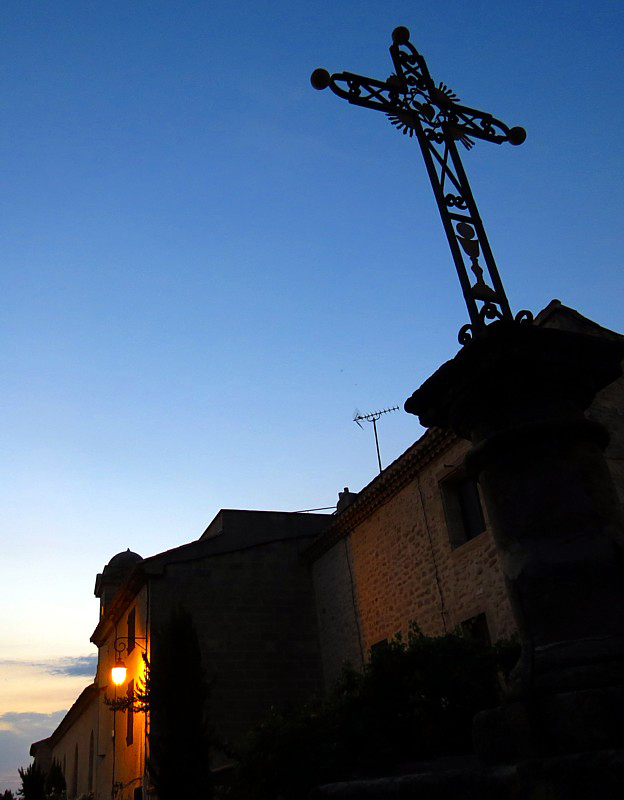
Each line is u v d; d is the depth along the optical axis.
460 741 7.74
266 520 20.72
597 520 3.66
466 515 13.69
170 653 12.52
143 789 17.38
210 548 19.41
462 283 4.54
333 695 8.84
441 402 4.38
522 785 2.94
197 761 11.51
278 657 18.31
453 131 5.28
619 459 10.54
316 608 19.19
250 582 19.11
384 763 7.55
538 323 11.74
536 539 3.68
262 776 8.21
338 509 21.62
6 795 15.86
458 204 4.95
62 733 37.16
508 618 11.58
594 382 4.11
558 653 3.41
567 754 2.98
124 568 30.20
